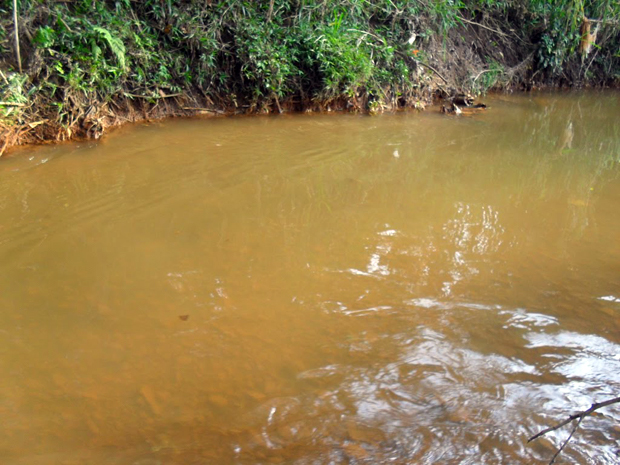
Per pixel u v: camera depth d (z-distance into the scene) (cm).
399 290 256
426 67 770
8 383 191
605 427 171
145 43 561
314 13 685
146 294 249
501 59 943
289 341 217
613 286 261
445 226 330
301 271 272
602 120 712
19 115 455
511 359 206
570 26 968
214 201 358
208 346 213
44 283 254
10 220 315
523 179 430
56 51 488
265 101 630
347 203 364
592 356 208
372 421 175
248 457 160
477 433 169
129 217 327
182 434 169
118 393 188
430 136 566
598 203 379
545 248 303
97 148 461
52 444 165
